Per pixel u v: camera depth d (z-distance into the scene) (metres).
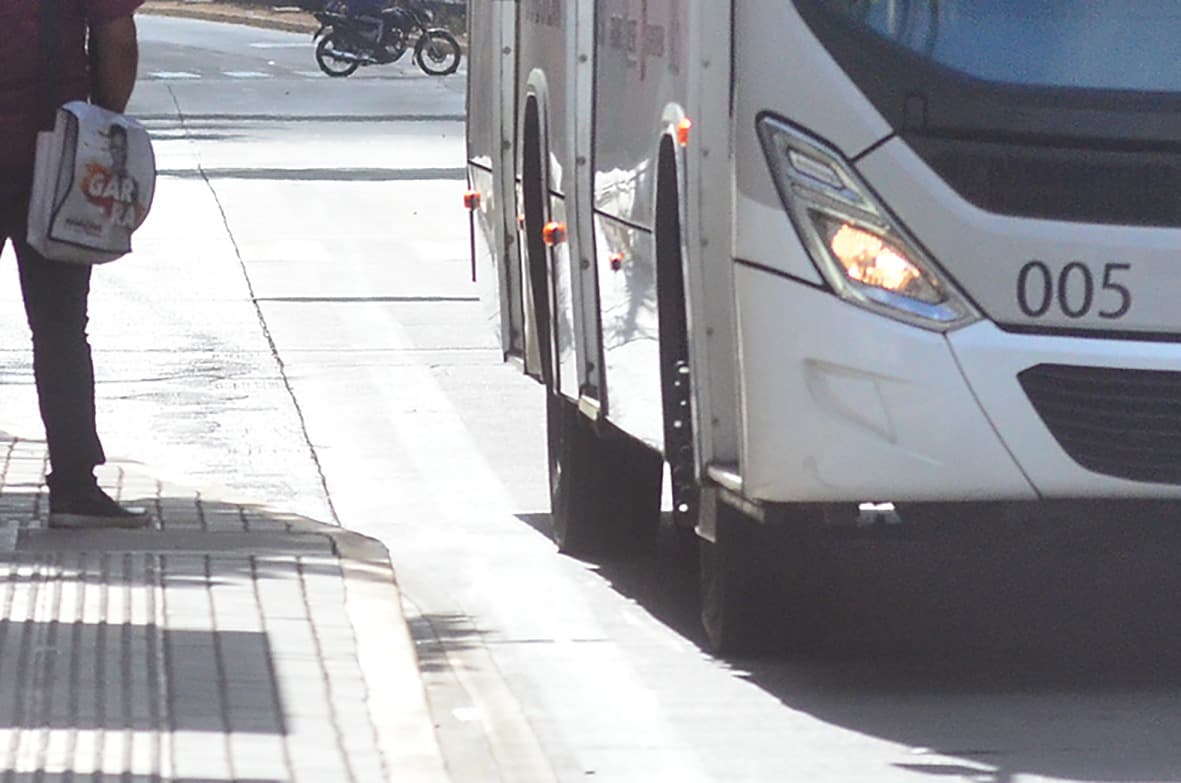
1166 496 18.53
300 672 18.05
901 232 18.36
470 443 32.94
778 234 18.58
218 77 118.56
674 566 25.20
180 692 17.38
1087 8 18.64
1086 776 16.98
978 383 18.27
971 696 19.47
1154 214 18.39
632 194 21.88
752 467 18.84
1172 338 18.42
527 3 27.17
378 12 122.25
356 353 40.97
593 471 25.16
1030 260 18.34
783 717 18.80
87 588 20.67
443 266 52.75
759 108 18.67
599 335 23.58
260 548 22.61
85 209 22.12
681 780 16.98
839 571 23.53
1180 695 19.47
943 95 18.36
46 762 15.45
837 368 18.42
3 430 30.66
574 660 20.84
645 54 21.42
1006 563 24.34
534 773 17.20
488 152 30.06
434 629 22.16
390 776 15.43
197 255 53.81
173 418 34.50
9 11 22.19
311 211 62.72
